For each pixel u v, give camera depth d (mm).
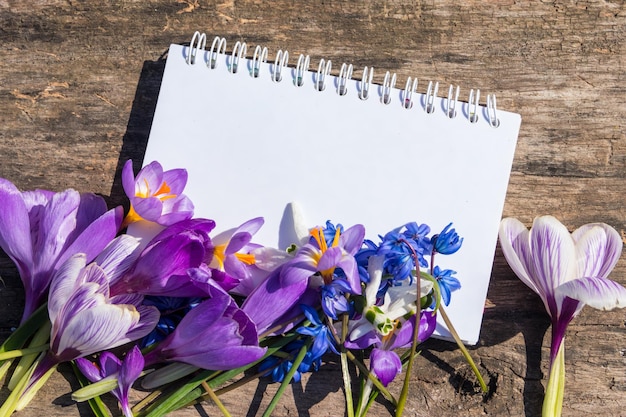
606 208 483
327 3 490
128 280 435
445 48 490
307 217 466
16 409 437
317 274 447
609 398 472
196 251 429
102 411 441
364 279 444
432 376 468
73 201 438
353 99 473
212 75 468
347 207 468
